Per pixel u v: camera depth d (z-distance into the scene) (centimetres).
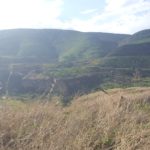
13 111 648
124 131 584
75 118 630
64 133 570
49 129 579
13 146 549
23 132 579
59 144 537
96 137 584
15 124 606
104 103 711
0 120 605
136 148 541
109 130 596
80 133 573
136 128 614
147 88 1247
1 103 688
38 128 580
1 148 539
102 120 623
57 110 685
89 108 693
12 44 18225
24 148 533
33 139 550
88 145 542
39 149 527
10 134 580
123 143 536
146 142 550
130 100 776
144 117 679
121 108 667
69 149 527
